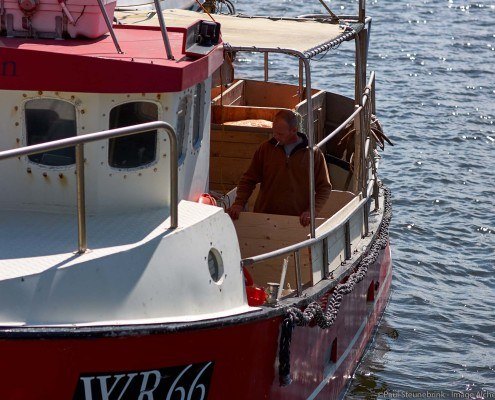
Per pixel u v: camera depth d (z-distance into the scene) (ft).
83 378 26.27
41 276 25.55
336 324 37.99
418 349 47.19
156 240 27.43
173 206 27.96
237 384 29.66
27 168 28.81
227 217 30.19
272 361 30.96
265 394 31.04
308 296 32.94
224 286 29.68
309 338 34.12
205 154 34.04
